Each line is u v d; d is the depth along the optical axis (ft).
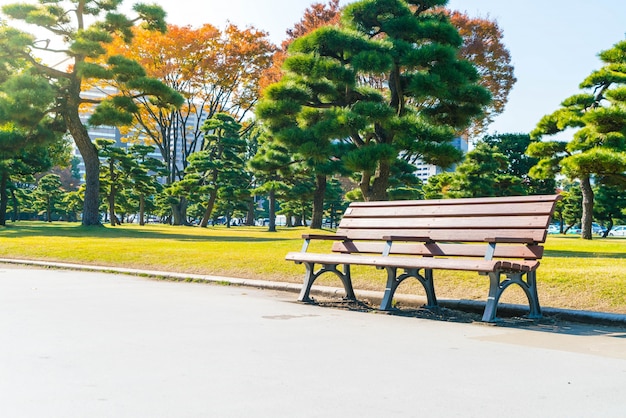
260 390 11.00
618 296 21.91
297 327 18.06
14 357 13.44
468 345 15.69
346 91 66.85
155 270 37.14
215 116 155.53
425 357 14.06
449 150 59.16
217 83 152.25
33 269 38.70
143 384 11.32
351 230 26.08
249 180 162.09
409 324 19.10
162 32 96.53
